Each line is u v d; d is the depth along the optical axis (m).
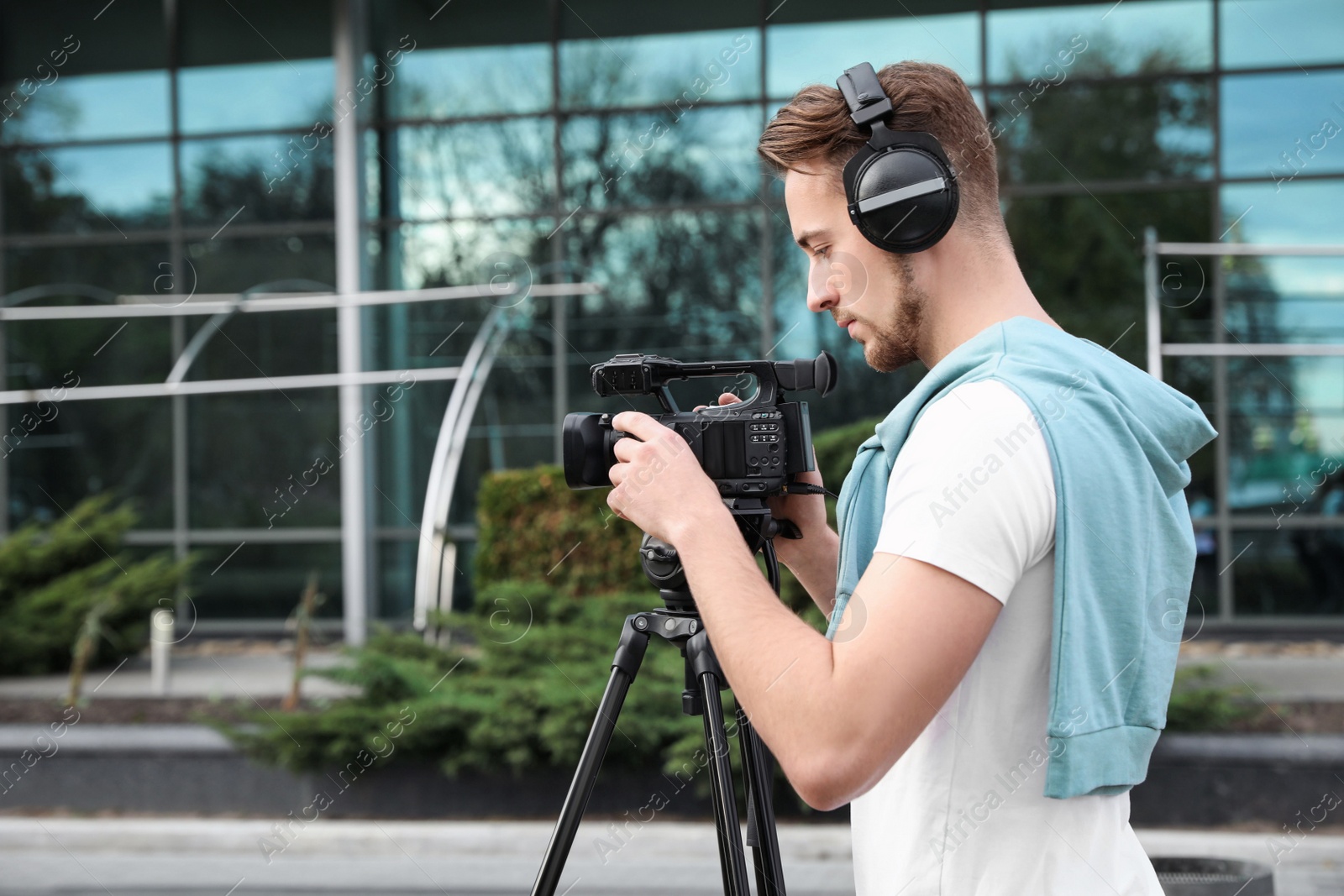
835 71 9.35
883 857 1.13
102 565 8.48
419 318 9.81
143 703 6.82
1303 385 8.68
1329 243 8.77
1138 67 8.95
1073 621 0.99
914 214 1.11
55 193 10.26
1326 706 5.70
